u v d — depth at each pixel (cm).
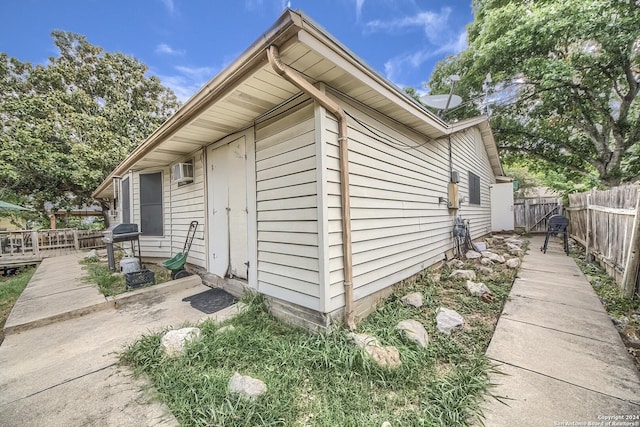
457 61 1135
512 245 674
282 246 275
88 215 1377
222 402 158
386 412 154
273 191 285
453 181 532
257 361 201
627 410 150
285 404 158
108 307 326
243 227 338
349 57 210
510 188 1023
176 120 297
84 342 242
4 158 917
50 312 298
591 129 999
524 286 370
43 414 157
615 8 715
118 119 1241
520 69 927
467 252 574
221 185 375
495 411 154
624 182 976
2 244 777
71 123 1080
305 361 199
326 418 150
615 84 901
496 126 1156
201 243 430
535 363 197
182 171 436
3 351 230
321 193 232
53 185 1041
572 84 909
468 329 252
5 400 169
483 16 1022
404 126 373
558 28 765
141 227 575
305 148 247
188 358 200
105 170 1091
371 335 229
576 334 237
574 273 433
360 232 281
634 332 242
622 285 339
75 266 617
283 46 180
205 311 305
